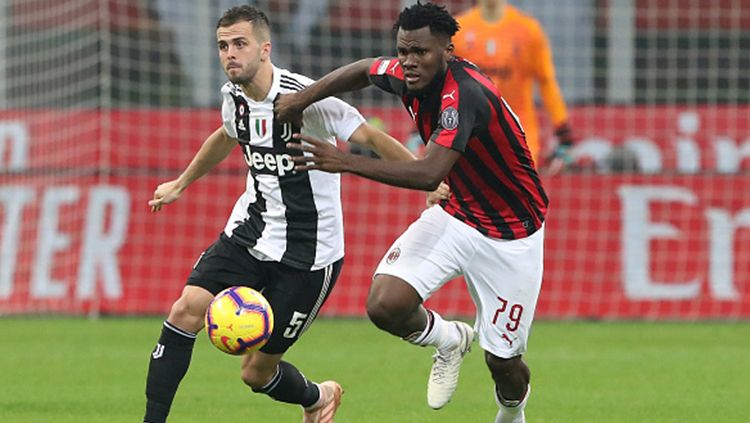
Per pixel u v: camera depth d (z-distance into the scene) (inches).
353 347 1619.1
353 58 2390.5
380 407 1136.8
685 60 2495.1
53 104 2231.8
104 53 2011.6
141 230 1940.2
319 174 885.2
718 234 1975.9
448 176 928.9
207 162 950.4
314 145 807.7
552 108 1562.5
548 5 2393.0
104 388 1244.5
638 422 1063.0
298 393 933.8
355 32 2391.7
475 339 986.1
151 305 1936.5
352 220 1977.1
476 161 896.9
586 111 2007.9
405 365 1446.9
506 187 906.7
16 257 1975.9
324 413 962.7
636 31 2492.6
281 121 871.7
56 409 1106.1
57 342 1638.8
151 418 872.9
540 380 1328.7
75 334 1727.4
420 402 1170.6
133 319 1924.2
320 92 871.1
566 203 1980.8
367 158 816.3
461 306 1951.3
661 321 1966.0
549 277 1983.3
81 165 1948.8
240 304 837.2
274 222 886.4
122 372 1363.2
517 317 928.3
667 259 1975.9
